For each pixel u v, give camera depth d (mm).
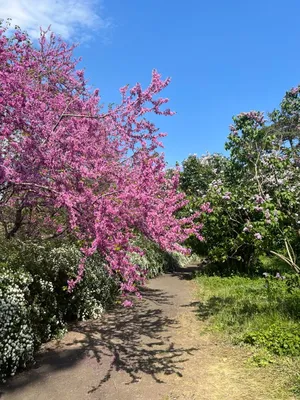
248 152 7312
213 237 9703
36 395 3723
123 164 5699
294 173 7207
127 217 4375
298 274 5988
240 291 7699
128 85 5316
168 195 4992
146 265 10141
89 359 4598
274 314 5562
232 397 3512
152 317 6426
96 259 7055
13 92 4312
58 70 6316
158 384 3904
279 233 5844
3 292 4270
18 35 5480
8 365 4113
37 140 4402
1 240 5918
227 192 7684
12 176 4195
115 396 3680
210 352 4668
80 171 4316
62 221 6406
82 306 6301
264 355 4305
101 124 5555
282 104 13195
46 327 5156
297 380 3629
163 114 5352
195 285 9352
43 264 5500
